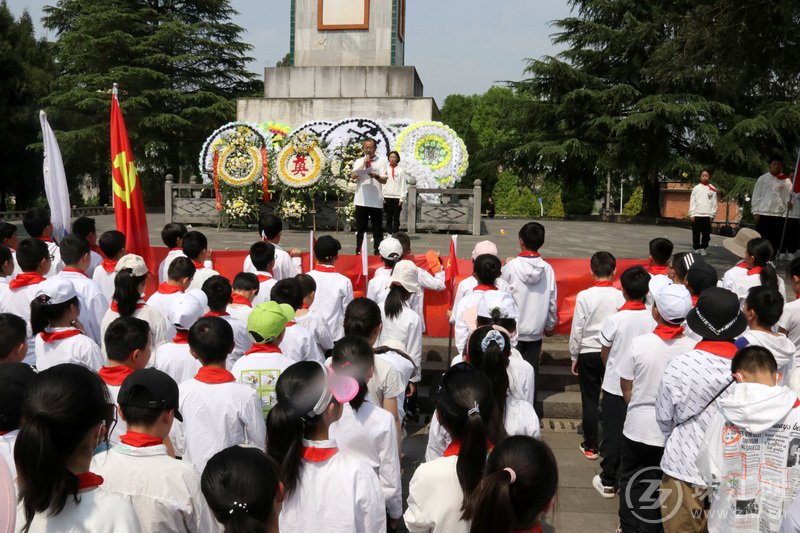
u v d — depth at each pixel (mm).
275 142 16156
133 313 4836
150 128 37656
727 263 12617
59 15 42625
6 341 3758
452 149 16500
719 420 3398
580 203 45375
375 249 11633
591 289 5914
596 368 5957
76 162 38969
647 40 29797
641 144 29812
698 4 12156
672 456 3834
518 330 6082
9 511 1962
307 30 18000
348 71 17891
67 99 36312
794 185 9523
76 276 5293
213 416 3652
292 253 7785
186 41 38844
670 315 4340
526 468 2410
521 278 6000
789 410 3148
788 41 11203
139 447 2801
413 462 5891
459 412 2930
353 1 17812
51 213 7547
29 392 2242
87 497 2221
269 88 18141
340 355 3645
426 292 8039
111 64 38094
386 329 5652
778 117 27906
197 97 37844
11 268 5602
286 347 4711
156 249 8266
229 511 2193
